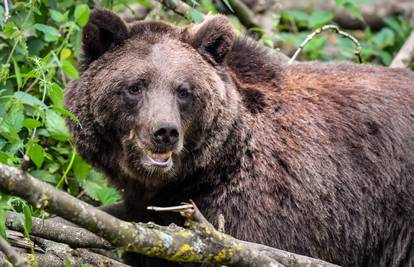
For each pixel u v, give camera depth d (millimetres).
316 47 18969
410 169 12344
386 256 12422
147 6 16688
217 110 11797
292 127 12219
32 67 12680
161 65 11602
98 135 11961
